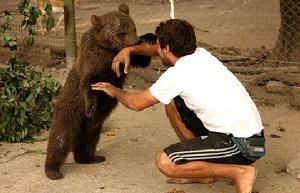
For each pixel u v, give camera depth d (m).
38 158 6.09
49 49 9.58
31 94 6.71
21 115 6.53
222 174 4.75
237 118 4.63
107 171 5.75
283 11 8.93
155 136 6.69
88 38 5.29
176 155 4.69
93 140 5.84
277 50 9.13
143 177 5.59
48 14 7.13
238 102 4.63
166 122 7.15
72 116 5.48
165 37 4.64
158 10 14.50
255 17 13.23
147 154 6.18
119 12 5.35
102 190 5.31
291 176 5.55
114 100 5.51
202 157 4.69
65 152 5.55
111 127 7.00
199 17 13.47
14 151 6.29
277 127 6.86
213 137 4.68
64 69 9.09
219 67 4.70
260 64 9.12
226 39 11.09
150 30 12.09
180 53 4.66
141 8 14.86
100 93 5.34
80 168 5.84
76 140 5.66
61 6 12.88
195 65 4.61
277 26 12.09
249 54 9.66
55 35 10.21
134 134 6.77
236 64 9.14
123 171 5.74
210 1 15.71
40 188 5.37
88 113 5.17
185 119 5.06
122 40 5.17
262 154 4.70
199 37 11.34
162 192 5.27
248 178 4.69
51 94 6.88
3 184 5.46
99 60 5.23
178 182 5.45
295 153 6.07
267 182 5.44
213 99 4.61
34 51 9.64
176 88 4.61
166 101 4.66
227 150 4.65
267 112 7.42
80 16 13.91
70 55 8.27
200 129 5.01
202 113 4.71
